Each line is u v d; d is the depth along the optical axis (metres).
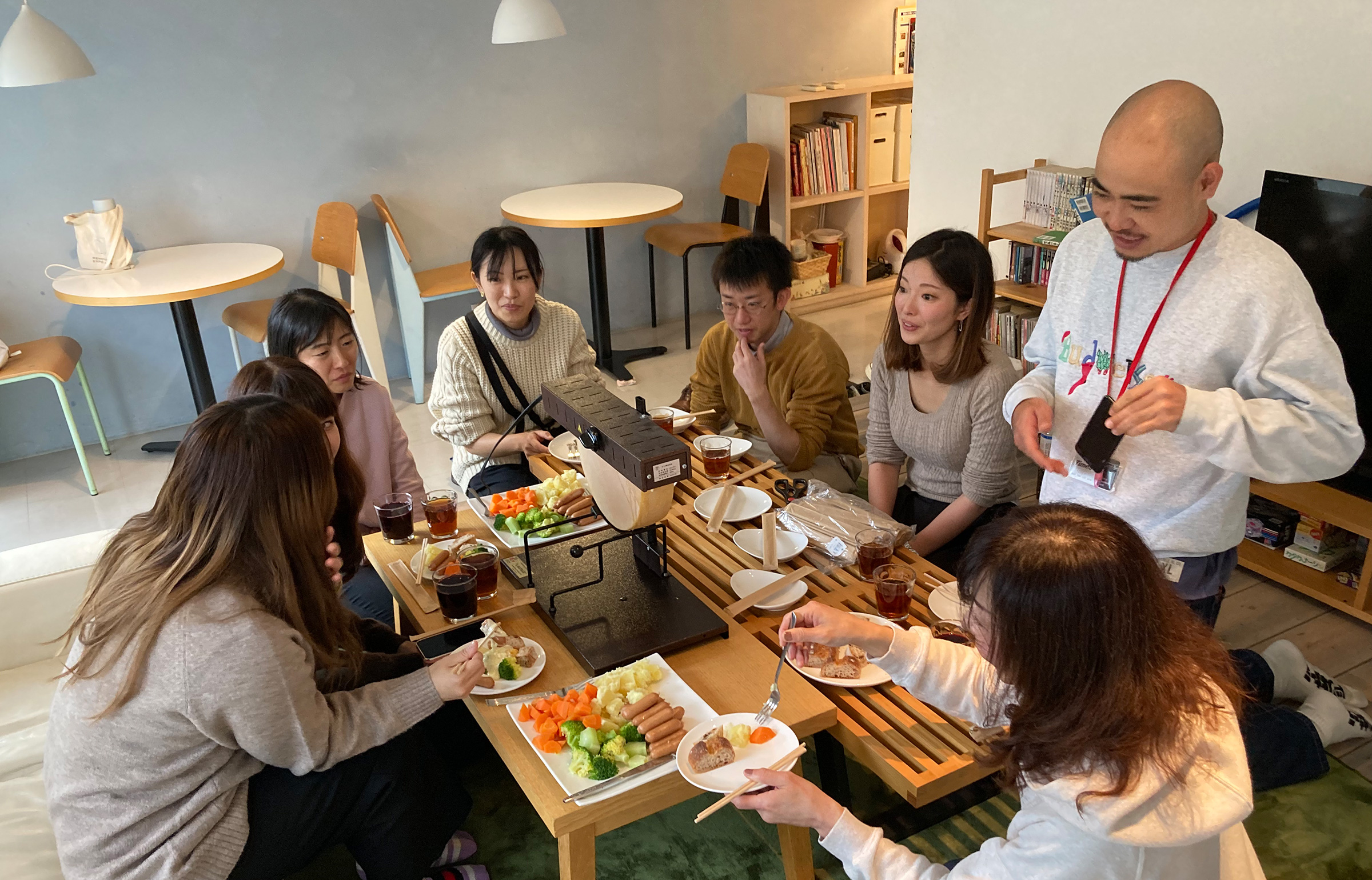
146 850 1.43
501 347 2.78
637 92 5.15
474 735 2.21
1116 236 1.57
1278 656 2.28
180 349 4.41
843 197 5.55
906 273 2.13
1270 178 2.70
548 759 1.43
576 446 2.49
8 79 3.50
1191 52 3.07
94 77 4.03
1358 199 2.48
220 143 4.33
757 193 5.13
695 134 5.39
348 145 4.57
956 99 3.98
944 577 1.89
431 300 4.73
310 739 1.47
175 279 3.84
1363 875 1.85
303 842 1.58
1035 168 3.54
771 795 1.30
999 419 2.19
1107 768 0.98
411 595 1.88
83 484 4.03
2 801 1.81
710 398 2.87
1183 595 1.73
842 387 2.66
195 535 1.41
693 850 1.96
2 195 3.99
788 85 5.56
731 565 1.96
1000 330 3.71
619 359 4.95
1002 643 1.00
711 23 5.22
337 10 4.37
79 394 4.33
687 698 1.53
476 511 2.16
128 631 1.39
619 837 2.00
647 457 1.55
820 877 1.86
